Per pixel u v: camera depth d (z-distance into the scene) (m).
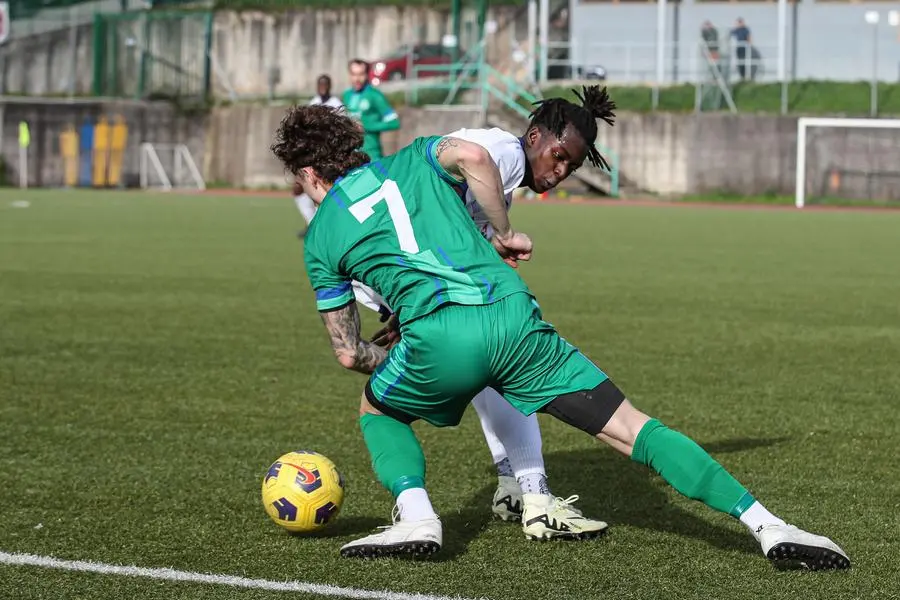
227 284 19.58
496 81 62.56
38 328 14.74
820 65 60.25
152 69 64.31
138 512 7.22
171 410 10.25
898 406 10.64
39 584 5.91
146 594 5.77
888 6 59.50
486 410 7.04
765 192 55.28
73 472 8.20
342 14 65.31
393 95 60.75
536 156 6.39
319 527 6.68
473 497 7.70
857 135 54.16
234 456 8.70
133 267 22.14
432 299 5.98
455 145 6.10
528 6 63.47
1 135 60.56
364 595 5.74
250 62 65.81
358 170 6.37
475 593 5.79
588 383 6.13
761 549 6.32
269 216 38.56
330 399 10.77
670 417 10.15
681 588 5.89
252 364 12.49
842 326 15.55
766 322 15.88
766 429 9.72
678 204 52.16
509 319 5.97
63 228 32.03
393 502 7.53
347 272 6.27
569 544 6.65
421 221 6.09
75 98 62.81
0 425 9.63
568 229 34.56
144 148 61.28
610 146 56.53
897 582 5.98
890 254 26.84
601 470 8.38
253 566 6.20
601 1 62.03
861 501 7.57
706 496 6.04
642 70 61.44
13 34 64.19
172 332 14.52
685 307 17.31
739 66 60.31
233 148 61.50
